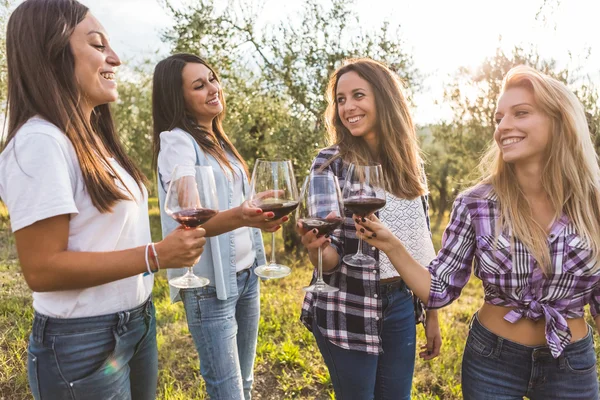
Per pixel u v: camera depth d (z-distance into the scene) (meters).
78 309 1.39
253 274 2.49
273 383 3.40
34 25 1.32
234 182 2.41
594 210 1.68
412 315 2.19
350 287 1.96
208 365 2.20
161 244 1.33
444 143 12.41
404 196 2.14
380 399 2.16
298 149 8.58
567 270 1.65
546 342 1.68
